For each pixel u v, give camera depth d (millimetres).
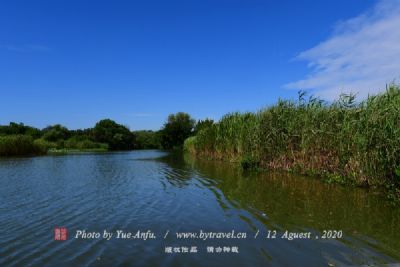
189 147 54938
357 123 14203
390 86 13164
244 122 26031
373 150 13195
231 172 21828
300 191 14094
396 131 11859
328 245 7672
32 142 58688
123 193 15047
